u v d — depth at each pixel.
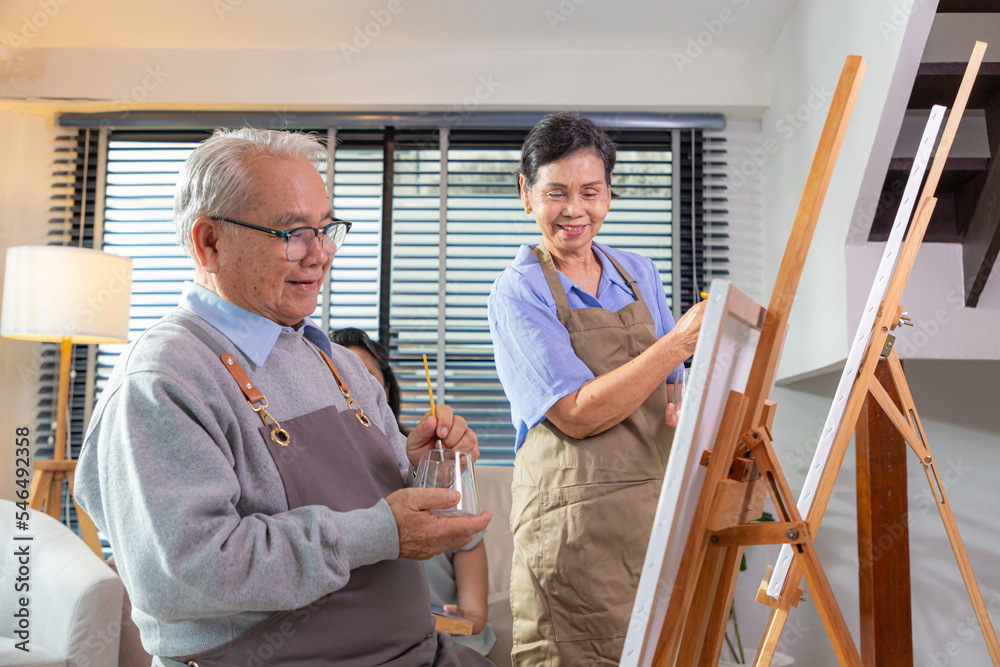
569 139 1.43
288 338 1.13
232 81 2.93
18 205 3.01
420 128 3.06
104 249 3.01
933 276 2.09
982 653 2.50
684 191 3.01
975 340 2.07
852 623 2.62
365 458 1.14
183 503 0.88
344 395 1.20
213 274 1.10
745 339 0.88
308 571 0.91
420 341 2.99
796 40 2.61
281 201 1.07
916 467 2.60
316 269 1.12
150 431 0.93
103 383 2.98
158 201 3.04
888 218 2.20
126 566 0.90
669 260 2.98
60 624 1.87
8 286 2.62
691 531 0.85
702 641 0.94
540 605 1.36
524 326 1.41
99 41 2.89
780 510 0.88
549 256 1.51
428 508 0.99
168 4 2.63
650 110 2.97
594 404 1.30
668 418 1.42
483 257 3.03
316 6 2.64
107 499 0.94
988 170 1.99
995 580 2.51
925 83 1.97
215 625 0.96
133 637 1.91
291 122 3.00
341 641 0.99
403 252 3.03
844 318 2.16
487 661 1.22
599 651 1.31
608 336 1.44
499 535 2.29
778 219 2.78
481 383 2.97
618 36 2.84
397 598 1.06
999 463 2.55
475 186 3.04
